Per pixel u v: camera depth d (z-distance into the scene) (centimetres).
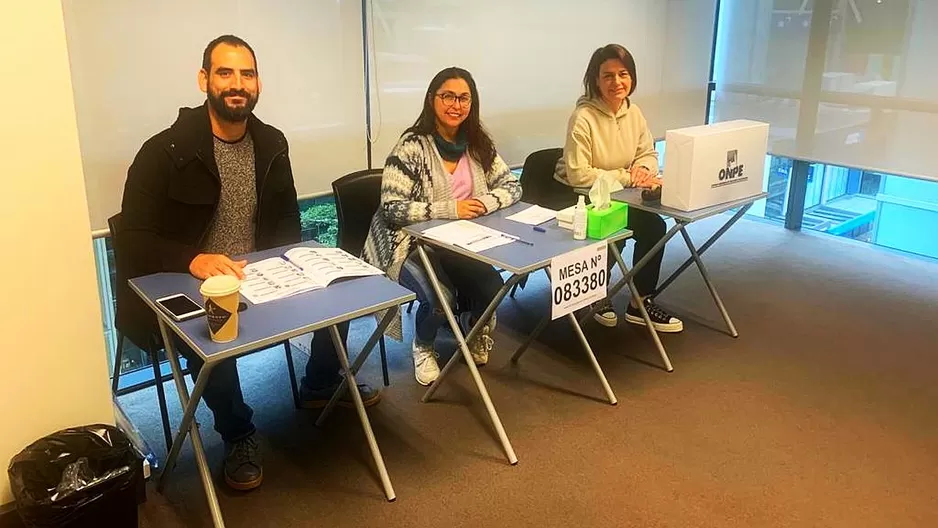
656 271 341
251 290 207
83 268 202
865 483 234
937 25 378
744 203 295
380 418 271
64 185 193
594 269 254
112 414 218
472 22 354
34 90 184
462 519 218
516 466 243
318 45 302
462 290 291
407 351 323
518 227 269
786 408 277
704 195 281
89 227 200
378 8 317
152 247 222
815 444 255
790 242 466
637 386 294
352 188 294
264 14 283
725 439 257
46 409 205
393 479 236
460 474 238
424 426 266
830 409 277
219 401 227
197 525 216
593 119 329
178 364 207
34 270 194
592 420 269
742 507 223
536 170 356
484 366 310
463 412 275
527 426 266
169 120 270
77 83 246
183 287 211
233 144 233
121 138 261
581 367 309
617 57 322
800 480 236
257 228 243
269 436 260
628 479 236
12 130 183
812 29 435
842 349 325
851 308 367
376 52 321
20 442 202
